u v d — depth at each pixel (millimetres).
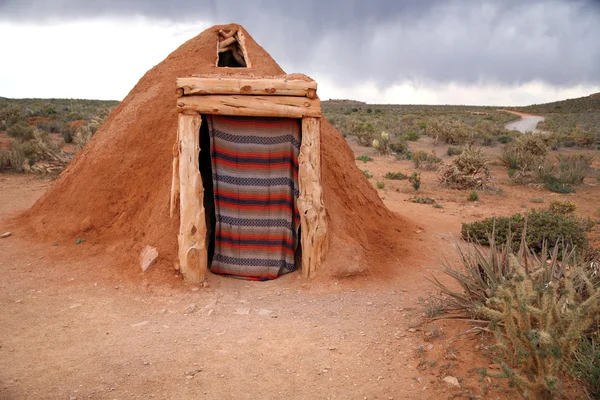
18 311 5535
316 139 6418
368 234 8078
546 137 26875
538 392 3352
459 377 4254
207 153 7168
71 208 8062
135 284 6258
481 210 12297
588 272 5133
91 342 4883
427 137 35062
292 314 5668
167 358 4602
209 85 6168
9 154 15273
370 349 4844
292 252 6785
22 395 3953
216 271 6777
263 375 4359
